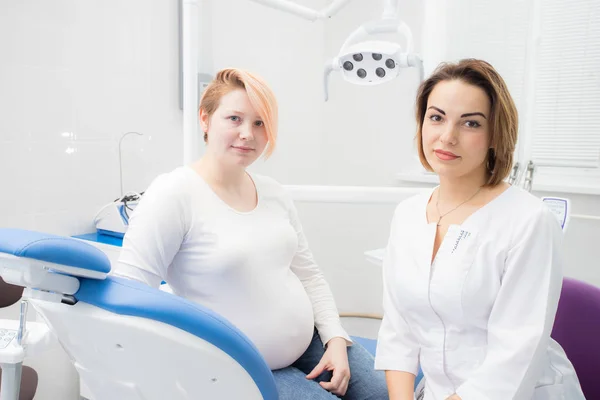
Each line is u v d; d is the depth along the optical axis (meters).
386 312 1.12
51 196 1.89
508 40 1.72
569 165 2.06
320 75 2.99
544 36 2.07
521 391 0.89
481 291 0.94
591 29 1.97
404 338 1.08
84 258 0.63
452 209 1.02
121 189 2.11
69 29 1.89
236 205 1.12
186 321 0.63
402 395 1.02
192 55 1.41
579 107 2.03
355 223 2.85
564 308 1.25
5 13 1.72
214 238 1.04
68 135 1.92
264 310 1.07
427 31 1.43
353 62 1.36
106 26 2.00
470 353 0.98
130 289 0.65
